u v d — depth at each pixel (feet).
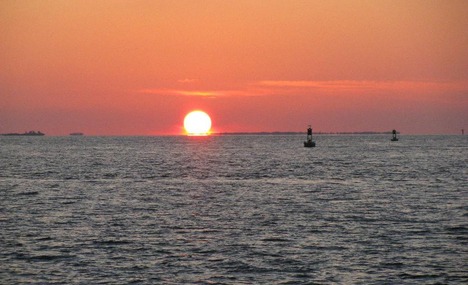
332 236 207.00
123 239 201.87
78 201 292.20
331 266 171.22
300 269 168.76
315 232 213.66
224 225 226.79
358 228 220.64
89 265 171.73
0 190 341.62
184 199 301.84
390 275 163.84
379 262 175.01
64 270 167.32
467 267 170.40
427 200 297.12
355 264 173.17
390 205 278.46
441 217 243.60
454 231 215.10
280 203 286.25
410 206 274.98
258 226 224.74
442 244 195.62
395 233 211.82
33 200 295.69
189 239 202.49
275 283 157.58
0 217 242.78
